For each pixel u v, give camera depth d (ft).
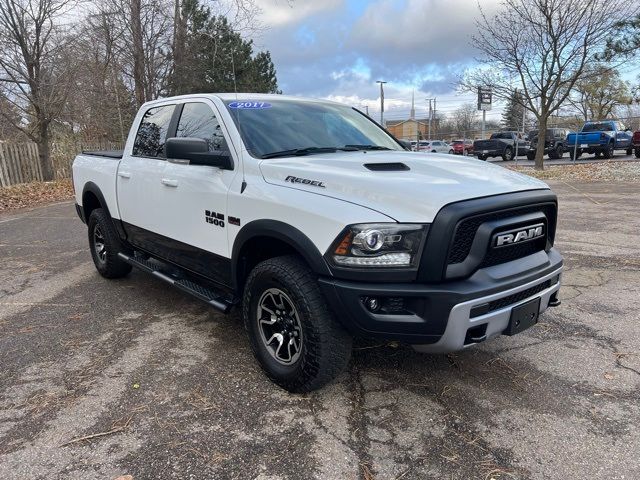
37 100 53.67
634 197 35.60
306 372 9.99
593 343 12.78
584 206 32.65
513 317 9.65
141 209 15.34
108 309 15.67
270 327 11.07
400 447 8.83
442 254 8.71
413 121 251.60
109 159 17.65
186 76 70.79
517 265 9.84
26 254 23.26
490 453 8.66
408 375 11.32
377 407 10.07
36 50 52.90
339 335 9.80
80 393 10.66
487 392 10.58
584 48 52.49
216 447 8.85
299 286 9.74
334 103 15.80
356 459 8.52
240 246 11.25
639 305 15.23
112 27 63.00
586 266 19.29
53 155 62.23
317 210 9.48
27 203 41.88
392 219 8.84
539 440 8.98
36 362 12.10
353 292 9.00
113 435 9.20
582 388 10.68
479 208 8.94
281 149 12.09
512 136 96.32
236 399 10.37
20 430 9.38
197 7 72.84
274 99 14.16
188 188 12.92
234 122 12.26
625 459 8.45
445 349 9.07
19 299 16.72
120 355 12.42
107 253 17.93
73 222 31.94
